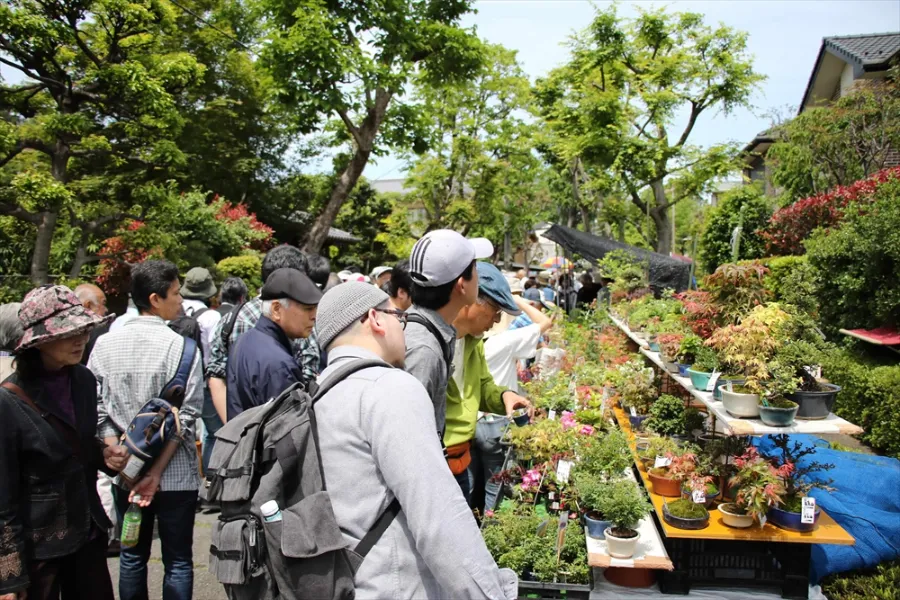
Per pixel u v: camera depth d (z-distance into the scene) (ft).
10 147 29.76
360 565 4.73
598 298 40.88
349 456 4.82
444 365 7.36
